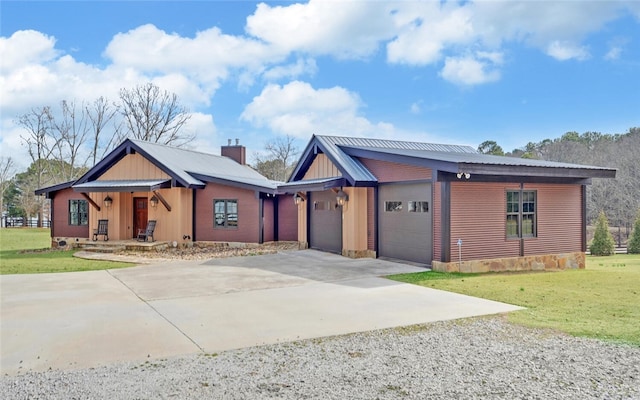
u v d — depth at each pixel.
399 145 16.23
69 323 5.91
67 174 40.97
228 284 8.84
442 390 3.56
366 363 4.23
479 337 5.05
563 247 12.05
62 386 3.77
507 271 10.95
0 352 4.73
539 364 4.12
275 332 5.39
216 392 3.60
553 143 44.78
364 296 7.54
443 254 10.24
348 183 12.83
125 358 4.50
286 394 3.53
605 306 6.67
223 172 20.44
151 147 18.16
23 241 22.66
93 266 11.98
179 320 6.03
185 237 17.02
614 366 4.04
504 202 11.10
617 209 35.31
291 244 17.28
